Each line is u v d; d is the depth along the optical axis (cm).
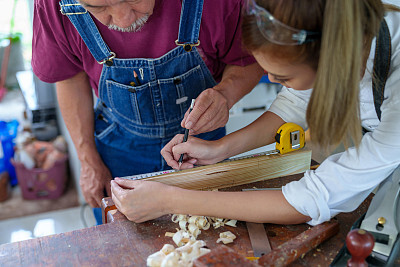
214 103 129
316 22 73
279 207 95
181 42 131
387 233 83
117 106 151
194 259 79
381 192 91
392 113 83
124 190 101
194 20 126
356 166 87
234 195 99
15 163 284
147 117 150
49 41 135
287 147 121
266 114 130
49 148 301
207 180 115
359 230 75
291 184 98
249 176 119
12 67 448
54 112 331
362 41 75
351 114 78
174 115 152
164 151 128
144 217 99
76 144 165
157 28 128
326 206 91
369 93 99
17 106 411
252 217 97
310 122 81
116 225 99
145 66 135
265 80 183
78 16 123
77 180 281
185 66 139
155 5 122
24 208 285
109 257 88
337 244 92
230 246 92
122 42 131
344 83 74
